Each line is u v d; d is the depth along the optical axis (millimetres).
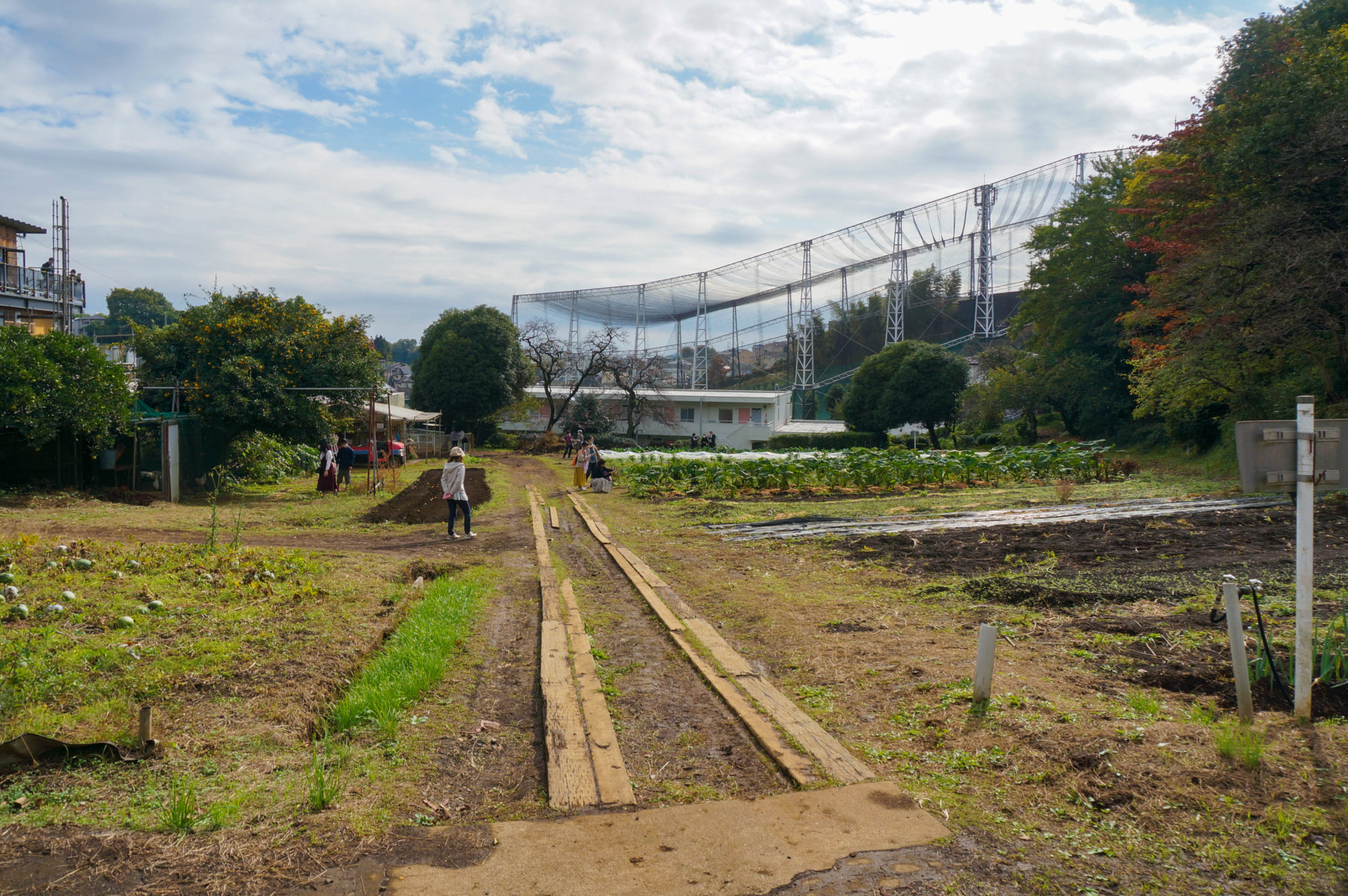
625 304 119312
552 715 5363
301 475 30125
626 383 63438
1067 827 3723
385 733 4992
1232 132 24375
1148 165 34250
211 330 21438
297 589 8719
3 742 4406
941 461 25547
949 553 11719
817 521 16312
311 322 22875
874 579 10109
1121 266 42344
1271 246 19953
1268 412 23906
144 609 7406
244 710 5207
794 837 3693
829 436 59750
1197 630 7012
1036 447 31688
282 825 3723
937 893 3215
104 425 17766
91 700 5215
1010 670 6102
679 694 6004
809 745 4832
